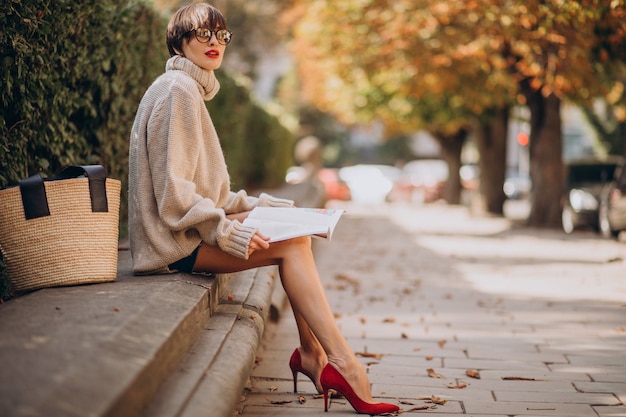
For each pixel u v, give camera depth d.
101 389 2.39
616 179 16.50
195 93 4.26
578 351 6.10
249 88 17.17
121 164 7.16
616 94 18.19
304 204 12.95
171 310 3.46
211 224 4.17
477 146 24.11
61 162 5.81
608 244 14.70
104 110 6.64
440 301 8.40
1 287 4.56
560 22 11.50
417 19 14.01
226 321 4.16
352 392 4.30
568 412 4.54
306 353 4.71
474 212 24.00
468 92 17.19
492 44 13.74
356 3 15.41
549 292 9.00
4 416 2.12
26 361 2.53
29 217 3.92
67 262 3.94
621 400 4.79
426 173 41.22
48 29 4.90
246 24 28.62
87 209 4.00
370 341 6.42
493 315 7.58
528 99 18.11
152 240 4.23
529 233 17.08
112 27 6.46
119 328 2.95
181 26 4.36
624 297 8.63
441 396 4.84
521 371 5.48
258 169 19.08
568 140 46.22
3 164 4.79
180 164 4.17
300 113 55.06
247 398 4.72
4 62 4.53
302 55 22.03
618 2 9.19
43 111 5.44
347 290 9.16
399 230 18.27
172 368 3.13
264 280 5.83
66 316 3.16
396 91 20.34
